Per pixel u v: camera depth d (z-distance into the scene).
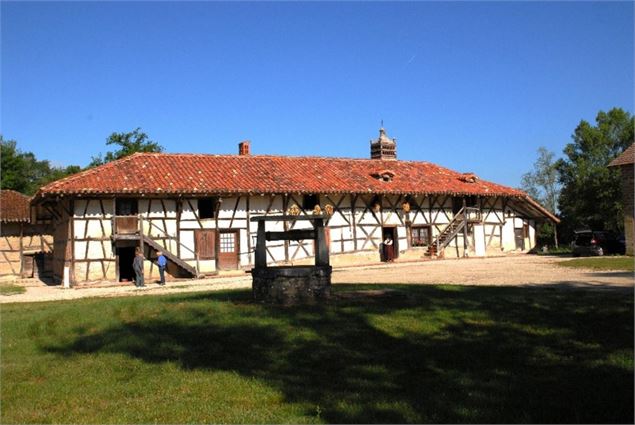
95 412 6.61
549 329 8.62
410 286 13.91
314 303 11.16
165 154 28.27
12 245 31.61
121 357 8.68
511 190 35.38
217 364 8.07
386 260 29.94
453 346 8.07
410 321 9.46
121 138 49.03
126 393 7.19
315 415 5.98
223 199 26.19
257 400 6.59
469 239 33.66
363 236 29.78
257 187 26.41
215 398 6.75
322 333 9.05
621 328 8.39
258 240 12.00
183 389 7.15
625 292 11.45
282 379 7.26
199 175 26.47
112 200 23.80
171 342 9.20
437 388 6.53
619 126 47.22
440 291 12.57
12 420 6.46
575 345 7.80
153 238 24.56
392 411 5.89
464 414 5.69
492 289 12.75
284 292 11.38
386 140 36.66
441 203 32.75
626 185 29.69
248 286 18.36
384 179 31.50
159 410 6.48
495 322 9.19
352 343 8.51
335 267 27.30
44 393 7.38
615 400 5.78
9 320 11.81
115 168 25.34
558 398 5.94
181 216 25.19
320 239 11.80
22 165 57.31
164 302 12.78
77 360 8.74
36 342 10.03
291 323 9.67
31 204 25.84
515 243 35.78
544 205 50.88
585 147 47.59
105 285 22.77
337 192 28.23
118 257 23.92
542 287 13.05
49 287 23.58
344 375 7.21
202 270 25.42
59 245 26.27
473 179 35.12
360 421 5.69
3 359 9.09
